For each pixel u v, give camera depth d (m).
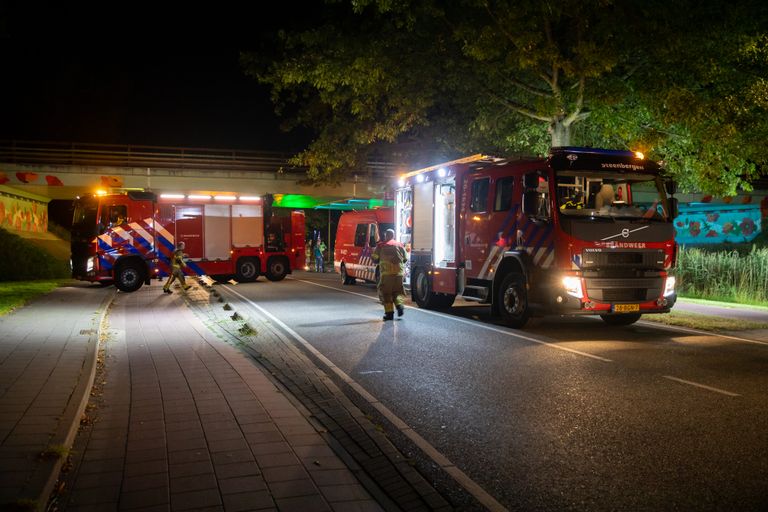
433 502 4.23
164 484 4.41
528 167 11.92
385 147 25.31
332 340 10.88
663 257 11.55
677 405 6.59
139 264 22.06
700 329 11.90
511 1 14.80
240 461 4.84
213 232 24.36
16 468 4.43
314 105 24.91
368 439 5.49
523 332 11.62
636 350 9.70
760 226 43.50
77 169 34.72
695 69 15.34
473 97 18.83
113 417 6.03
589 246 11.02
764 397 6.90
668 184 11.91
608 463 4.98
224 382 7.42
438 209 15.08
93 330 11.31
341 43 18.03
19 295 18.56
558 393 7.14
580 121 19.20
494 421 6.13
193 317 13.95
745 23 15.21
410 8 16.47
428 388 7.45
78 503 4.12
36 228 38.25
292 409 6.27
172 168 36.84
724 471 4.78
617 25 14.62
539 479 4.68
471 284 13.73
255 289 22.25
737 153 16.83
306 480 4.49
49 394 6.57
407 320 13.48
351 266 23.48
